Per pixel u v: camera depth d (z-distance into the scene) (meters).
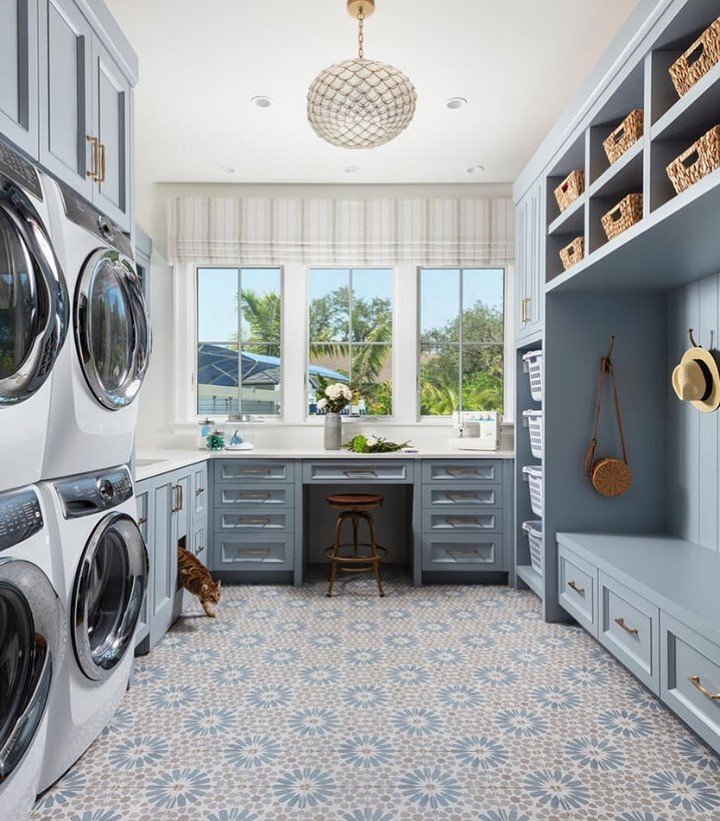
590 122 2.34
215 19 2.31
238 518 3.47
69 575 1.46
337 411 3.75
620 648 2.17
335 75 2.04
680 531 2.70
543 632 2.73
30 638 1.25
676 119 1.70
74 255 1.47
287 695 2.12
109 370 1.70
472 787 1.60
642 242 1.98
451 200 3.91
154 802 1.54
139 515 2.34
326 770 1.68
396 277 3.98
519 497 3.42
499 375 4.01
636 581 2.03
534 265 3.05
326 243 3.91
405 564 3.97
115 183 2.01
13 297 1.18
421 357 4.02
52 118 1.56
